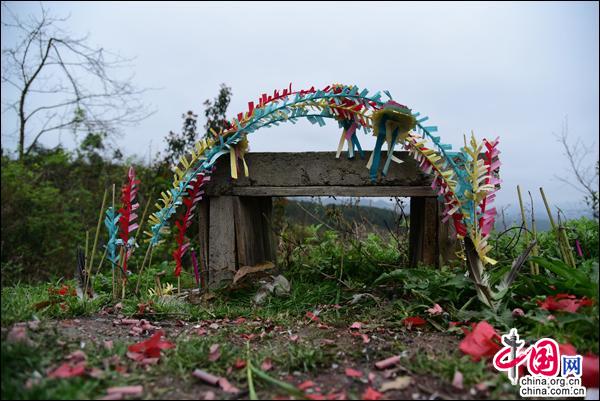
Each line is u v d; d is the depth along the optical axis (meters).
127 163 8.71
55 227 7.20
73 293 3.28
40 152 9.47
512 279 2.72
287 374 2.08
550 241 3.46
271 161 3.59
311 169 3.56
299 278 3.87
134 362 2.13
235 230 3.67
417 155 3.14
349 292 3.42
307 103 3.36
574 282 2.52
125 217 3.39
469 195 2.84
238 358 2.21
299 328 2.83
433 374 1.99
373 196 3.49
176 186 3.47
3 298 2.73
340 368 2.13
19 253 6.60
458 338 2.48
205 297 3.46
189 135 7.59
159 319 3.02
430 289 2.91
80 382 1.84
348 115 3.30
